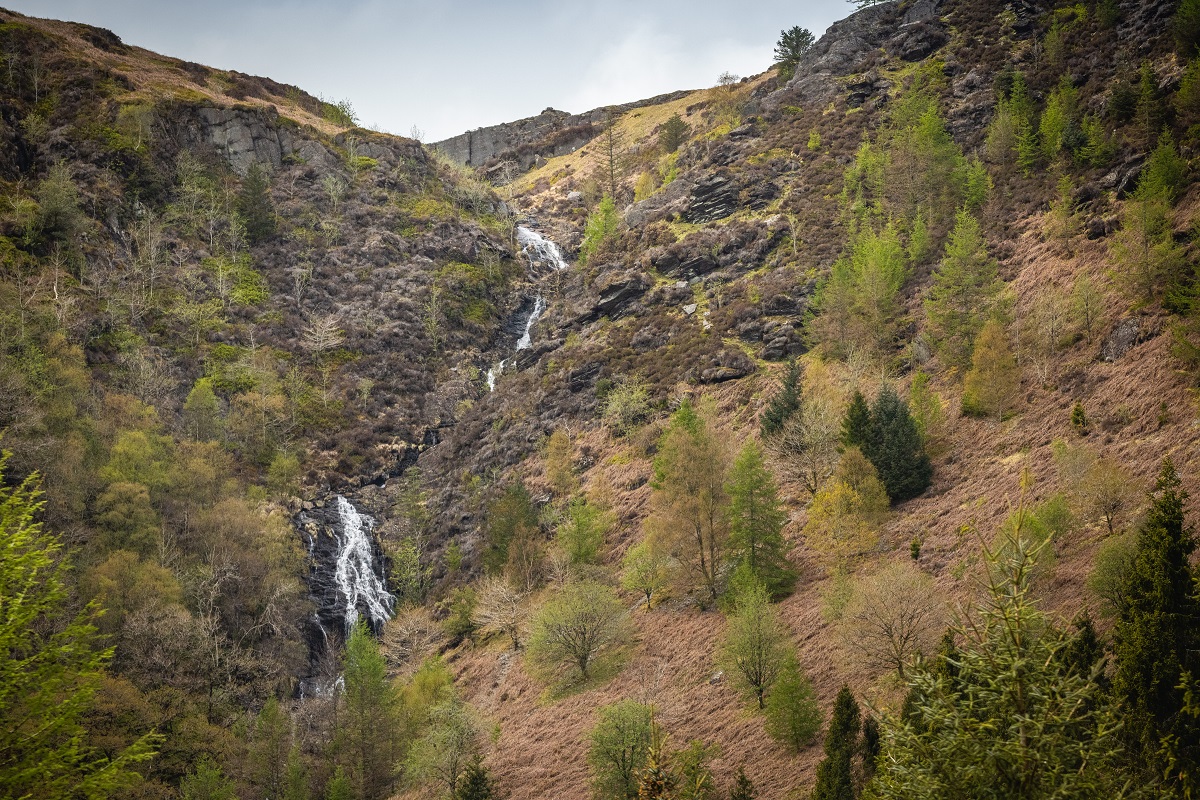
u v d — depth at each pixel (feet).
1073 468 157.48
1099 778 53.11
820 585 185.98
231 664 235.61
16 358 275.80
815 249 344.69
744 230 375.25
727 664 161.89
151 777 184.65
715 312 338.95
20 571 74.38
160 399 323.37
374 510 329.72
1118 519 151.02
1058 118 303.27
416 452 365.40
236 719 214.28
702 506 206.39
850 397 243.40
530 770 168.25
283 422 351.67
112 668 205.05
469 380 406.62
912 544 174.60
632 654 199.31
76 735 72.79
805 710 136.26
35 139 414.82
